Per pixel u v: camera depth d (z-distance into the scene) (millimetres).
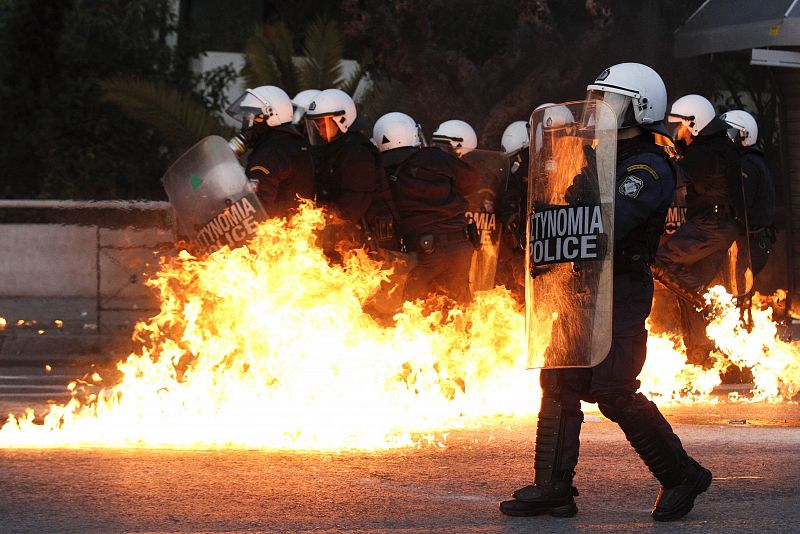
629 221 8766
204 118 27266
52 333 22078
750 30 25453
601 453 11750
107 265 22891
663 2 31156
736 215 18000
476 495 9750
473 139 17797
